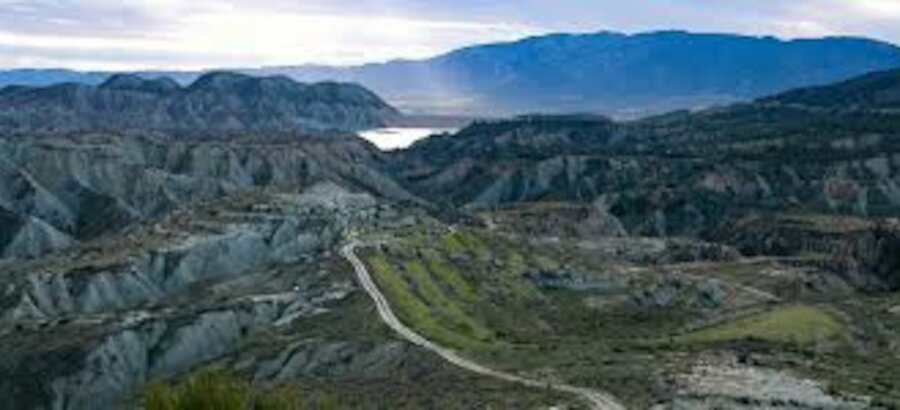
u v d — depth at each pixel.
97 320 165.50
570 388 102.75
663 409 92.44
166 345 156.12
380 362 131.00
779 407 92.88
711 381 101.62
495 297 167.12
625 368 110.38
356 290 162.88
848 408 93.31
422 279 170.88
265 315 161.62
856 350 141.38
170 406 45.25
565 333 151.38
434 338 139.25
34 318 171.88
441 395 104.00
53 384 150.88
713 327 154.50
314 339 142.12
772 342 135.38
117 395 150.50
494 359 125.06
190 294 178.25
